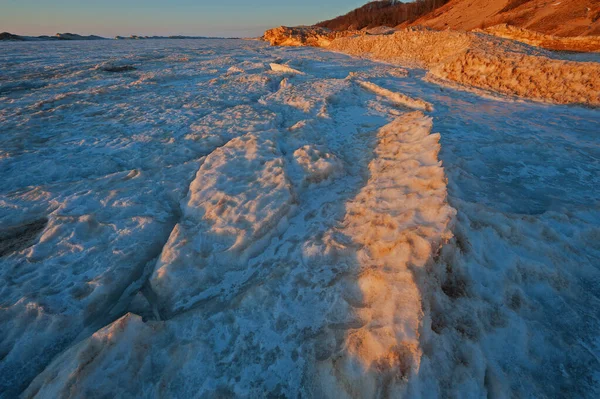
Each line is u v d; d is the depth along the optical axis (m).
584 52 15.79
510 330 2.52
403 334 2.20
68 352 2.49
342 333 2.48
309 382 2.31
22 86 14.61
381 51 22.53
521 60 11.14
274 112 9.34
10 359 2.66
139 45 51.62
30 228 4.40
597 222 3.91
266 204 4.32
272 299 3.01
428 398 1.99
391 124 7.23
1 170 6.15
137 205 4.72
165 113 9.85
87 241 4.01
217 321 2.85
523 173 5.50
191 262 3.54
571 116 8.58
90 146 7.34
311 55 27.19
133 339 2.52
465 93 11.25
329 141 7.16
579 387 2.25
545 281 3.03
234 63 22.08
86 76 17.33
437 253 2.89
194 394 2.29
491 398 2.10
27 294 3.19
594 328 2.67
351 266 3.23
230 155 5.94
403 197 3.93
